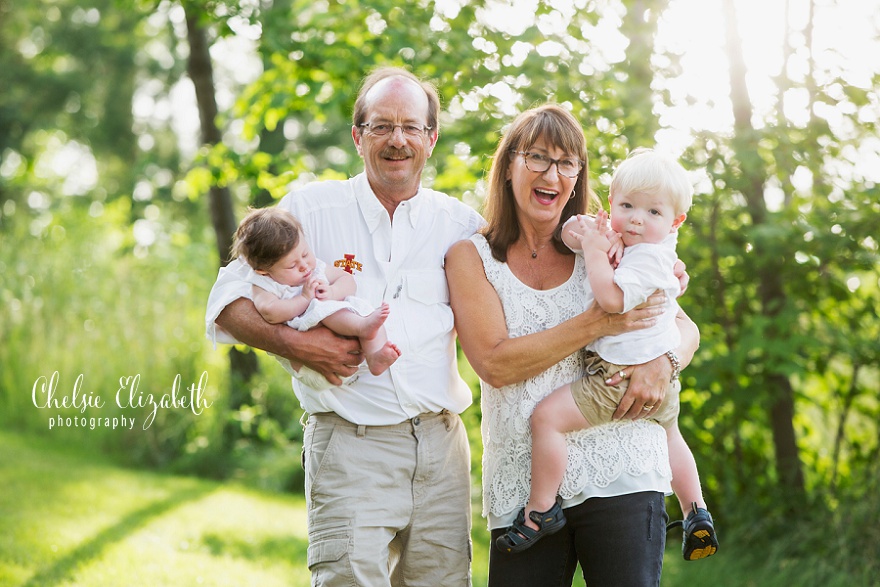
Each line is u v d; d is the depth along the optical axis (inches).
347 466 114.7
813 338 217.3
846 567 203.0
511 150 114.3
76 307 386.6
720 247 226.7
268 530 254.8
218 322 117.3
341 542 112.6
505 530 112.8
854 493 220.2
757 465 241.9
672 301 115.3
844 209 221.3
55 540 216.7
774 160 224.8
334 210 120.3
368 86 120.6
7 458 320.5
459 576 119.4
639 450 111.1
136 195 698.2
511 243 115.6
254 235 113.3
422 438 117.3
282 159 276.5
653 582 109.0
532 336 110.6
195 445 349.1
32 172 704.4
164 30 677.3
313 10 276.2
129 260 434.0
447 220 122.0
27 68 747.4
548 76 228.7
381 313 110.4
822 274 232.1
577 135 112.7
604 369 110.4
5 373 383.6
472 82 232.2
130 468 345.1
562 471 109.2
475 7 248.4
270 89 273.4
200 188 292.2
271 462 338.6
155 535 233.3
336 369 113.1
